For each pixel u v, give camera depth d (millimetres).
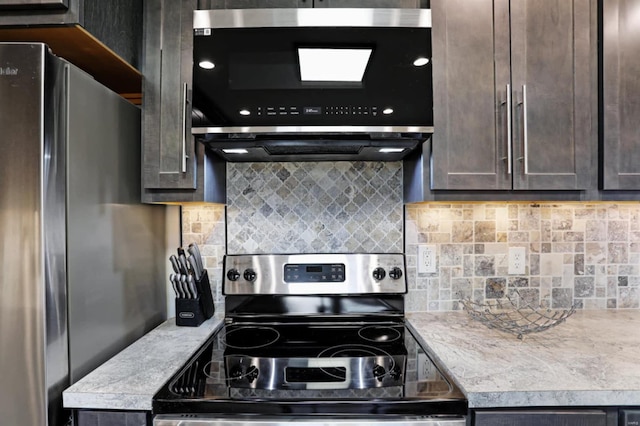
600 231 1501
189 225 1507
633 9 1188
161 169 1189
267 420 833
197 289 1364
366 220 1506
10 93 829
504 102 1183
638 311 1477
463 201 1249
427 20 1123
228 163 1506
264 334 1275
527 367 949
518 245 1502
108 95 1066
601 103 1192
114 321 1098
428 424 826
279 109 1078
